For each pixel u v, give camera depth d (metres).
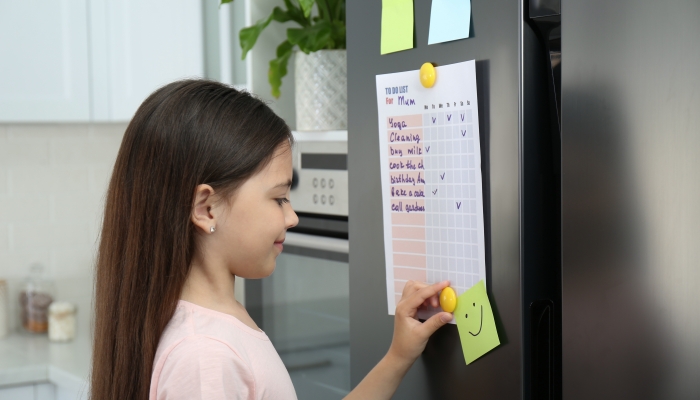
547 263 0.82
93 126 2.59
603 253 0.78
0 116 2.06
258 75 1.67
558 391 0.85
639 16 0.77
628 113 0.77
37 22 2.09
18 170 2.47
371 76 0.99
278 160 0.83
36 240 2.51
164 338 0.79
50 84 2.12
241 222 0.81
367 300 1.02
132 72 2.20
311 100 1.50
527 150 0.79
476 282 0.85
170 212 0.79
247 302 1.71
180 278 0.79
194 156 0.79
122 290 0.81
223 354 0.76
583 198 0.78
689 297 0.78
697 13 0.78
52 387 2.04
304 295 1.52
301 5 1.38
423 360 0.93
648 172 0.77
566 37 0.78
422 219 0.91
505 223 0.81
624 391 0.78
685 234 0.78
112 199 0.83
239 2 2.02
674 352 0.78
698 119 0.79
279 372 0.82
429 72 0.88
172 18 2.18
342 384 1.42
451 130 0.87
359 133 1.01
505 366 0.82
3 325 2.35
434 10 0.89
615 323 0.78
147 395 0.78
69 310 2.31
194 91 0.82
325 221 1.47
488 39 0.82
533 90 0.79
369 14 0.99
